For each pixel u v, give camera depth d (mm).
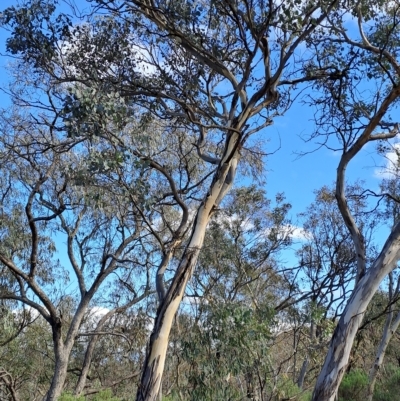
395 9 9641
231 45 10578
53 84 11562
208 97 11195
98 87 8992
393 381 18828
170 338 10125
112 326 22594
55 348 17984
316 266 18062
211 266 13734
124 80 10812
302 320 13156
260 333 9688
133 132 10695
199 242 9523
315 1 9289
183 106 10258
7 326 19281
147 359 8828
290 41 10086
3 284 18797
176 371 10242
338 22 10391
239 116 10016
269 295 15398
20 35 10070
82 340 23078
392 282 20062
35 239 16812
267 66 9945
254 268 14953
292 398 10852
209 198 9758
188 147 13422
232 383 10242
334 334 8094
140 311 19703
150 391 8633
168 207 14617
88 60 10680
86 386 23703
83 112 7980
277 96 10258
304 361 15086
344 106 10477
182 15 9523
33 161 15273
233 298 12539
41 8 9922
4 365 22109
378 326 22516
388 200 14414
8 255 17766
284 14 9266
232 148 10008
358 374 17062
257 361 9820
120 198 11680
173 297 9133
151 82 10961
